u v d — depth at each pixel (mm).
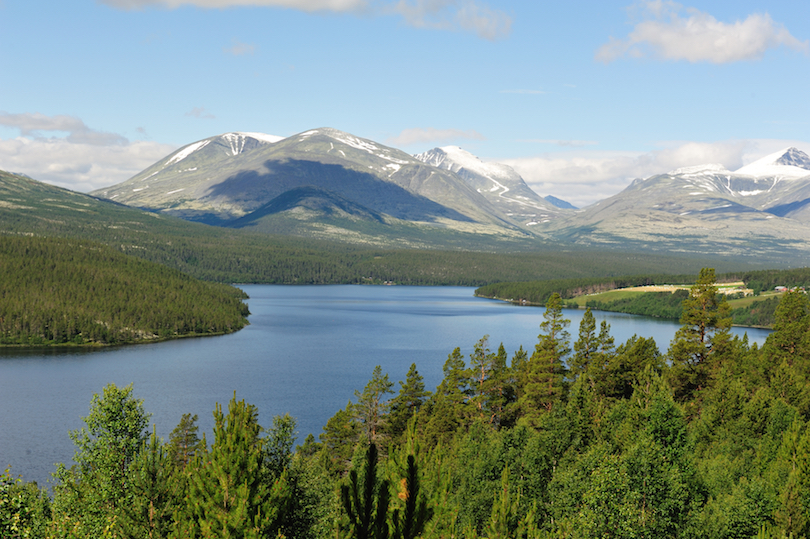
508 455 66250
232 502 35906
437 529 29500
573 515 50438
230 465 36875
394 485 26125
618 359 107812
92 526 42719
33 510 41250
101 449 46531
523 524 46281
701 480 57188
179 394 182375
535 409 100562
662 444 61062
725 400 81938
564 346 106375
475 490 59938
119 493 44656
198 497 37344
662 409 62812
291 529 40125
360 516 20750
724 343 103375
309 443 110250
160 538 41156
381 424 101000
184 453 86375
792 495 49875
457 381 108750
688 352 103625
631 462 50250
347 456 95062
